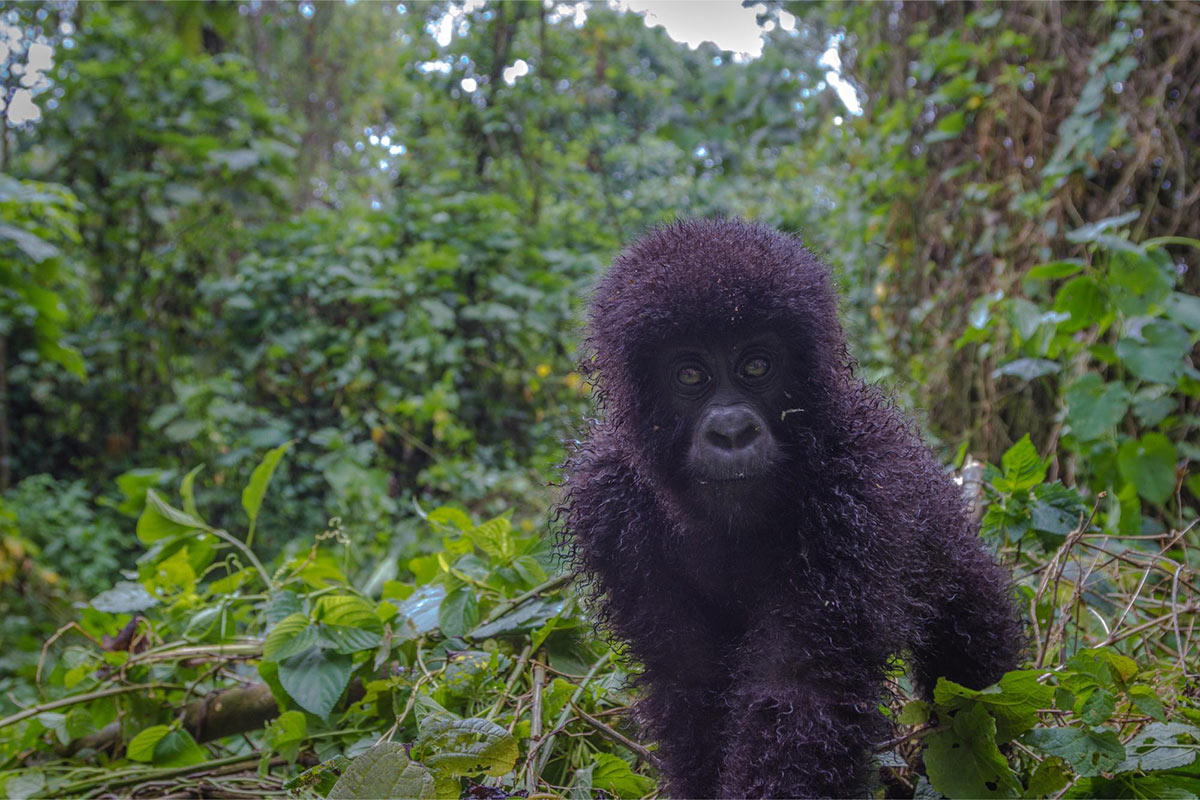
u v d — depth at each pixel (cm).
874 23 868
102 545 897
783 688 295
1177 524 589
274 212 1198
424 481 932
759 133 1299
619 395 326
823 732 286
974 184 745
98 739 461
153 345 1103
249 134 1139
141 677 458
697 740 328
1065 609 426
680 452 317
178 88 1148
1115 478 579
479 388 1062
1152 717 317
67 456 1070
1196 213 672
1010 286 713
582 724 381
